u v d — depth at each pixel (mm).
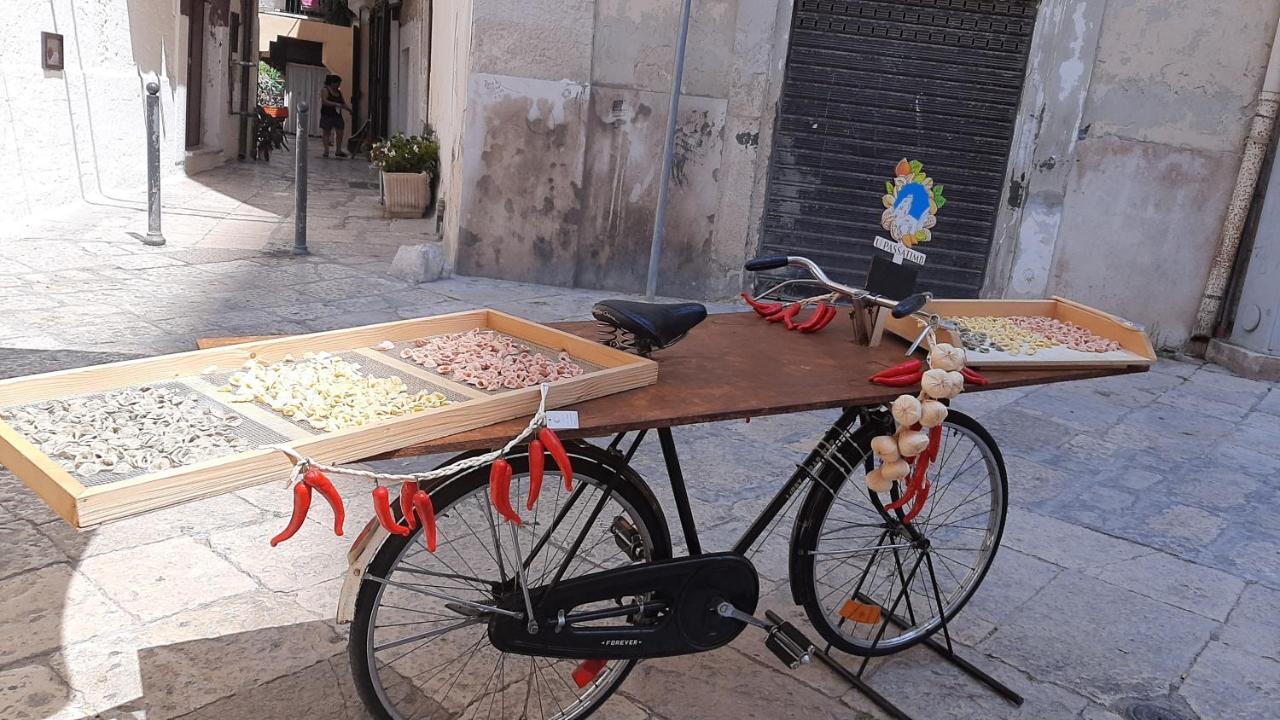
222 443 1722
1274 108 7086
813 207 7906
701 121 7660
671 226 7852
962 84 7648
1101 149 7520
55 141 9148
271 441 1754
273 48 26297
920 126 7742
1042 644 3203
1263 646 3303
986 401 5961
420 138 11742
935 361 2395
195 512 3588
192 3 14102
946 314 3186
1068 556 3898
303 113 8156
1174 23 7242
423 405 1965
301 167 8195
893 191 2801
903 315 2496
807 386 2420
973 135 7734
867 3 7535
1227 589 3715
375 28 23766
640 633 2461
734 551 2721
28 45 8531
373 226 10297
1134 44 7324
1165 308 7703
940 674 2986
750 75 7555
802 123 7758
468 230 7812
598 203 7785
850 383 2486
